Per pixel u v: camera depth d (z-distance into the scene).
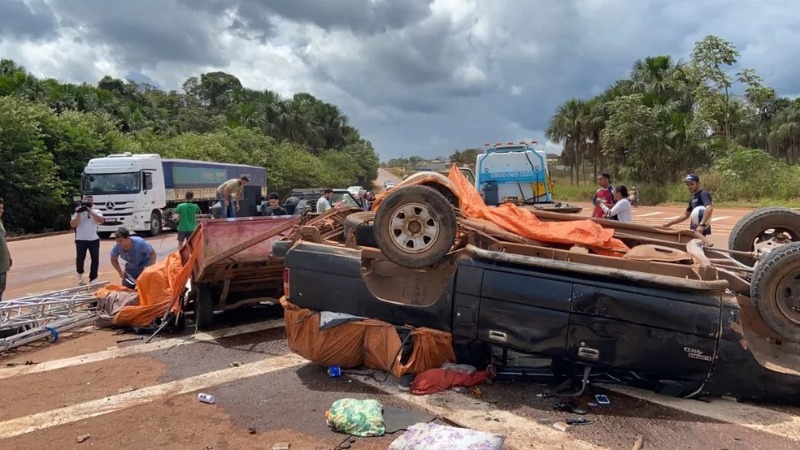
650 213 27.00
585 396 4.87
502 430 4.25
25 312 7.42
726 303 4.43
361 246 5.68
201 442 4.19
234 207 13.05
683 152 41.09
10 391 5.32
